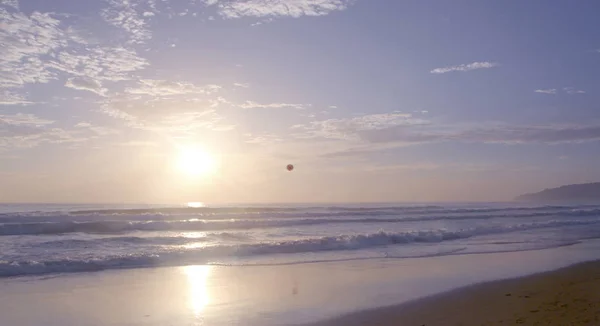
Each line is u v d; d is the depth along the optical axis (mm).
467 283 11047
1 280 11414
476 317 7684
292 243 17219
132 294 10078
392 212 41312
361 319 7969
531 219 34656
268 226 26594
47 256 14234
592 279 11172
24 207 51656
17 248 15859
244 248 16328
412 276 12164
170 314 8492
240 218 32219
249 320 8047
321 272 12797
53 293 10102
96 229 22469
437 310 8391
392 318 7973
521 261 14812
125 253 14898
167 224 24141
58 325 7809
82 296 9859
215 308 8914
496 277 11844
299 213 36375
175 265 13797
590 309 7746
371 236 19406
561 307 8031
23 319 8117
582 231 25172
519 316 7531
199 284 11125
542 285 10484
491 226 26547
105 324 7891
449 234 21656
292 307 8914
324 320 7957
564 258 15461
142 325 7840
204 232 22453
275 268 13414
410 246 18734
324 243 17891
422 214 39750
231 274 12438
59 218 26375
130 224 23297
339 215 36438
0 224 20781
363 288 10641
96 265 13305
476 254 16406
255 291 10359
